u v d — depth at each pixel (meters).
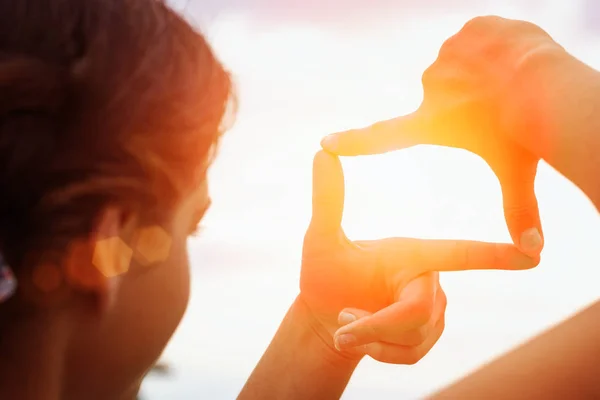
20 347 0.51
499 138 0.64
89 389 0.53
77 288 0.51
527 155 0.64
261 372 0.73
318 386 0.71
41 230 0.50
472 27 0.65
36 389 0.51
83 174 0.50
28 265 0.50
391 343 0.65
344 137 0.68
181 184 0.53
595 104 0.59
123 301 0.53
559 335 0.55
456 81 0.65
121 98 0.51
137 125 0.51
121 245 0.51
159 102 0.52
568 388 0.53
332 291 0.70
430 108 0.66
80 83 0.50
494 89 0.63
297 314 0.73
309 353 0.72
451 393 0.55
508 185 0.65
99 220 0.51
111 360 0.53
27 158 0.50
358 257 0.70
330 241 0.70
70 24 0.51
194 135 0.53
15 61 0.50
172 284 0.54
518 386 0.54
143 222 0.52
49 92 0.50
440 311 0.68
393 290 0.68
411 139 0.66
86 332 0.52
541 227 0.66
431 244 0.67
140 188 0.51
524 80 0.62
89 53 0.51
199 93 0.54
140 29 0.52
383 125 0.66
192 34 0.55
